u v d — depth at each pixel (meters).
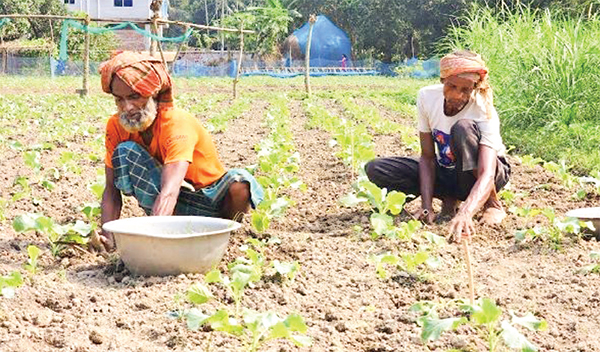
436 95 5.60
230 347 3.41
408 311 3.90
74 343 3.41
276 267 4.18
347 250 5.06
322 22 53.25
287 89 31.91
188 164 4.79
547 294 4.24
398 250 5.01
